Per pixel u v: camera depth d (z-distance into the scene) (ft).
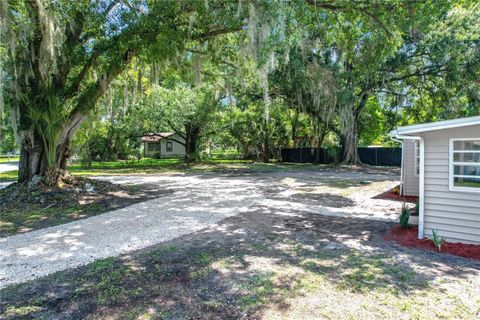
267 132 79.66
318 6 23.88
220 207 22.80
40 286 9.88
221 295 9.30
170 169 58.90
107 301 8.94
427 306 8.58
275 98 56.90
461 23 38.93
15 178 42.34
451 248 13.29
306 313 8.26
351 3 23.70
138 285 9.95
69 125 26.66
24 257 12.50
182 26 23.08
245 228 17.01
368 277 10.51
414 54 45.44
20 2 19.62
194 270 11.14
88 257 12.50
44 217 19.60
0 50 19.76
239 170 56.34
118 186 30.86
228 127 74.90
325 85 44.34
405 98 57.98
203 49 27.43
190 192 30.07
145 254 12.83
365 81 51.85
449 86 47.09
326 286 9.86
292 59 41.06
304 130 81.35
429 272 10.91
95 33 23.08
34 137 25.77
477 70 42.22
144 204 23.88
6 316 8.16
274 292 9.47
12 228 17.06
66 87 27.07
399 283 10.04
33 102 24.13
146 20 21.58
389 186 33.81
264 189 32.09
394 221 18.49
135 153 78.69
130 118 60.59
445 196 14.23
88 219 19.11
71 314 8.26
